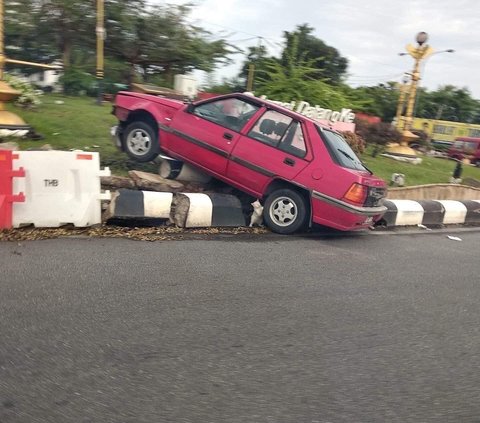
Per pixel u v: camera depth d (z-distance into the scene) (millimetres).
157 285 4977
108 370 3328
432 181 15664
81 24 28562
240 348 3807
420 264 7066
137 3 30203
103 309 4285
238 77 39188
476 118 69688
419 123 51094
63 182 6586
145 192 7355
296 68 24672
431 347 4141
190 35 31859
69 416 2803
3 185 6195
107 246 6160
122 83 31688
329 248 7383
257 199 8391
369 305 5031
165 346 3732
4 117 9312
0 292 4449
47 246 5895
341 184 7539
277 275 5719
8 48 30109
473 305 5379
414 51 21141
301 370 3549
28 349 3514
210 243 6879
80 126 11383
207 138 8227
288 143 7902
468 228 11188
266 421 2906
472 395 3396
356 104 27328
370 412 3088
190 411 2945
